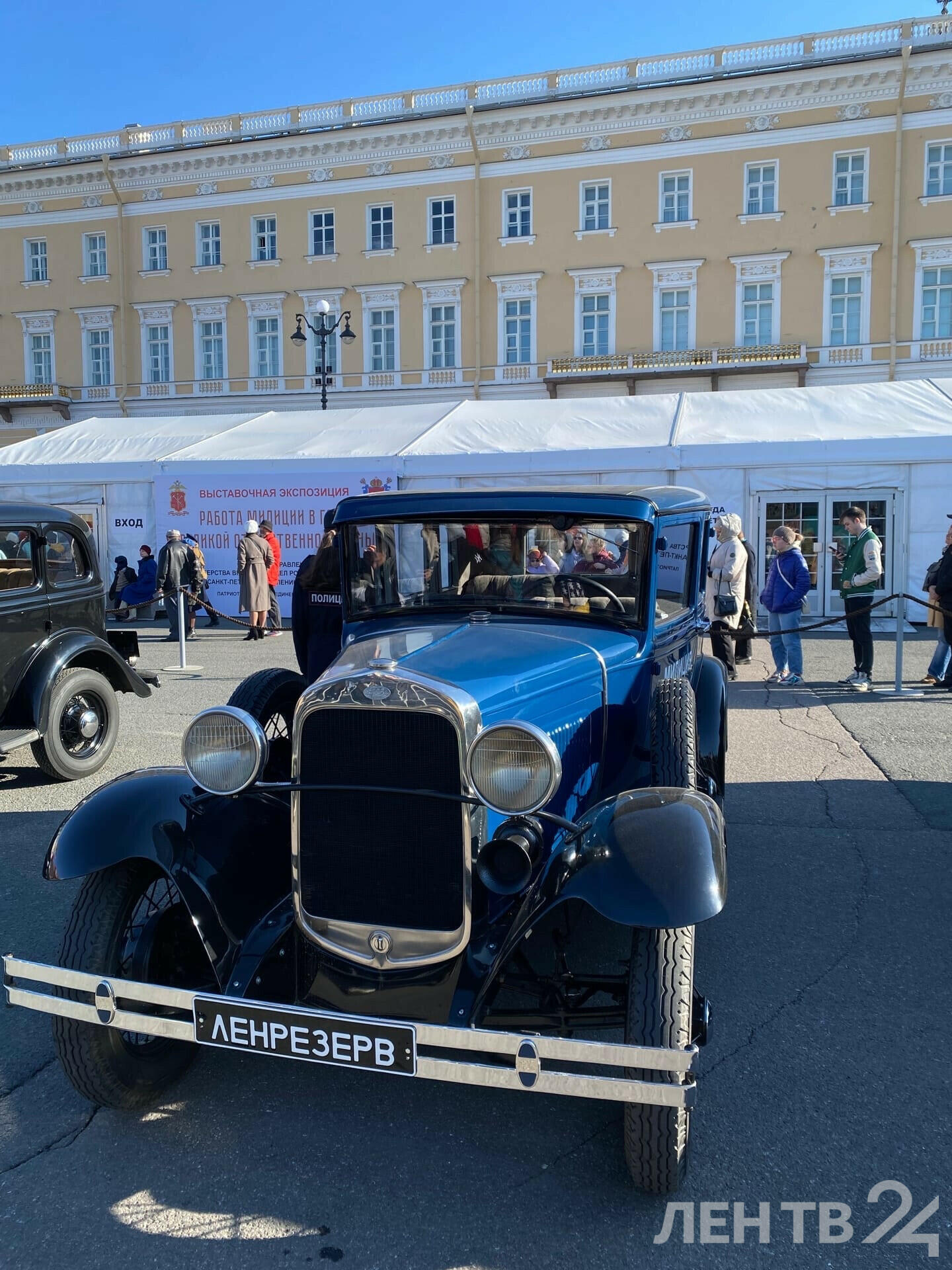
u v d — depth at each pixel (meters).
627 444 14.45
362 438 16.58
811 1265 2.31
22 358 36.84
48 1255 2.37
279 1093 3.07
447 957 2.63
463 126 31.53
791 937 4.07
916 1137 2.76
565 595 3.75
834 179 29.22
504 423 16.33
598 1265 2.32
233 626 16.03
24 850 5.25
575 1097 3.03
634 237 30.88
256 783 2.80
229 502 16.19
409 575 3.93
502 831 2.61
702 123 29.97
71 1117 2.94
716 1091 2.98
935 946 3.97
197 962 3.19
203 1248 2.39
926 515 13.53
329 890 2.73
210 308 34.69
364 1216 2.49
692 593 4.52
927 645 12.35
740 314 30.41
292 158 33.28
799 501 14.00
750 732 7.81
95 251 35.81
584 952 3.83
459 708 2.57
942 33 28.30
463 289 32.44
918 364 29.00
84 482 16.92
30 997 2.73
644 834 2.62
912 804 5.86
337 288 33.34
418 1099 3.03
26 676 6.33
